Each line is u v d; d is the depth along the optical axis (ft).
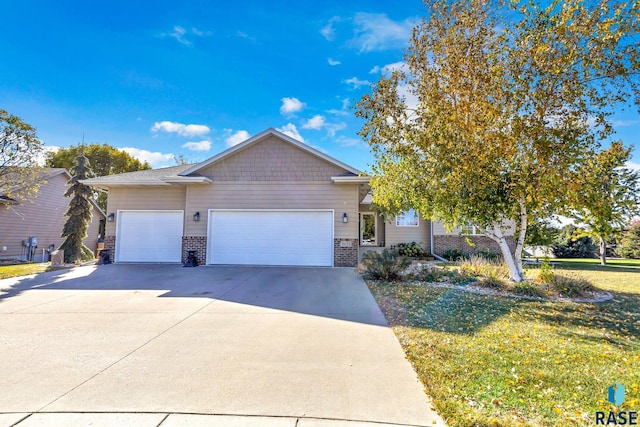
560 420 9.14
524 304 23.56
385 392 10.67
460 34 26.66
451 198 29.32
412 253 57.57
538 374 11.92
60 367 12.59
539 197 26.30
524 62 25.12
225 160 46.75
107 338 15.97
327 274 37.47
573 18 23.70
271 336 16.33
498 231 32.73
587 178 25.11
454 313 20.86
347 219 45.14
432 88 27.89
